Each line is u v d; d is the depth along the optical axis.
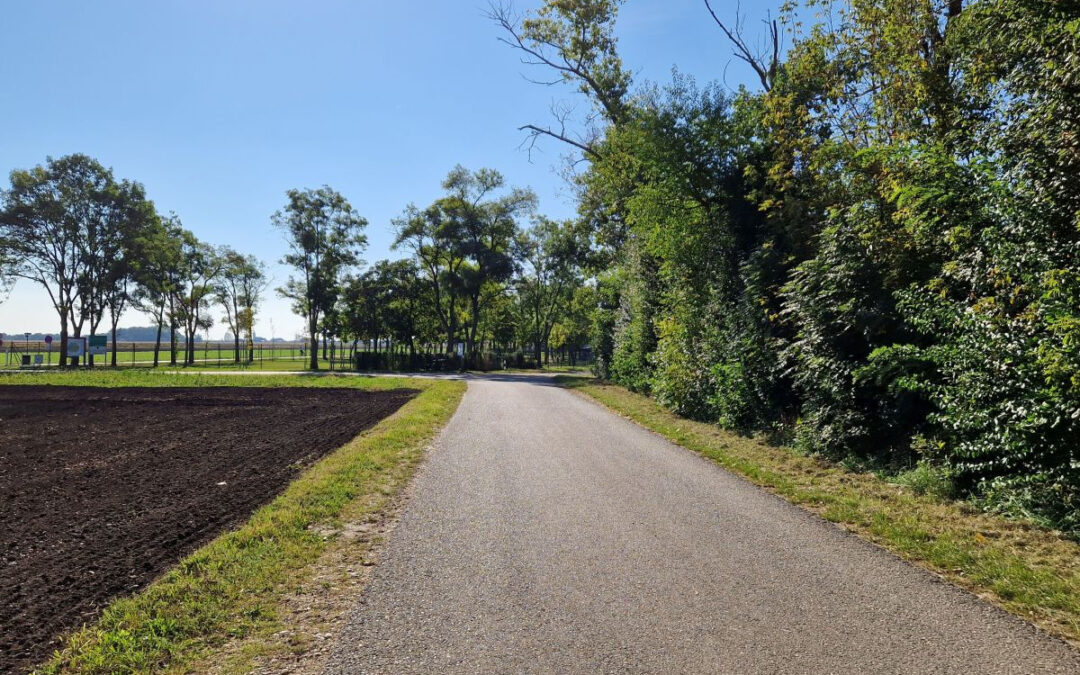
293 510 6.13
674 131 16.23
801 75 13.78
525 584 4.36
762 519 6.08
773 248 13.02
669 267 17.39
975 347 6.46
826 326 9.58
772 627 3.69
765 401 12.10
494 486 7.41
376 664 3.24
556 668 3.20
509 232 51.56
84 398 21.39
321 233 49.19
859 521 5.92
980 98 8.25
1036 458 5.98
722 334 13.97
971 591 4.27
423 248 52.47
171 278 59.25
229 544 5.12
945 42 9.66
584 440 11.16
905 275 8.44
